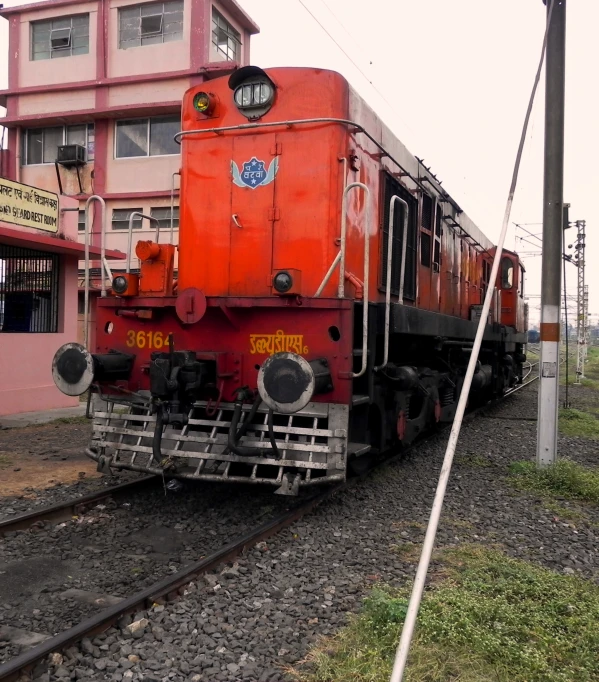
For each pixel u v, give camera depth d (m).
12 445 8.53
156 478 6.50
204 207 6.13
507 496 6.32
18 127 20.64
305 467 4.98
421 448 8.59
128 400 5.72
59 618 3.53
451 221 9.56
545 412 7.29
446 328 8.33
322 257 5.68
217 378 5.43
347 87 5.87
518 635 3.34
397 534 4.98
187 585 3.87
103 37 19.47
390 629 3.25
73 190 20.19
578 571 4.39
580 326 27.09
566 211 9.05
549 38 7.40
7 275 12.34
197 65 18.72
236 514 5.42
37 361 11.91
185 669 2.95
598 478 6.85
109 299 6.01
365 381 5.77
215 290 6.06
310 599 3.74
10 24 20.56
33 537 4.81
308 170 5.75
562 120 7.39
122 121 19.70
